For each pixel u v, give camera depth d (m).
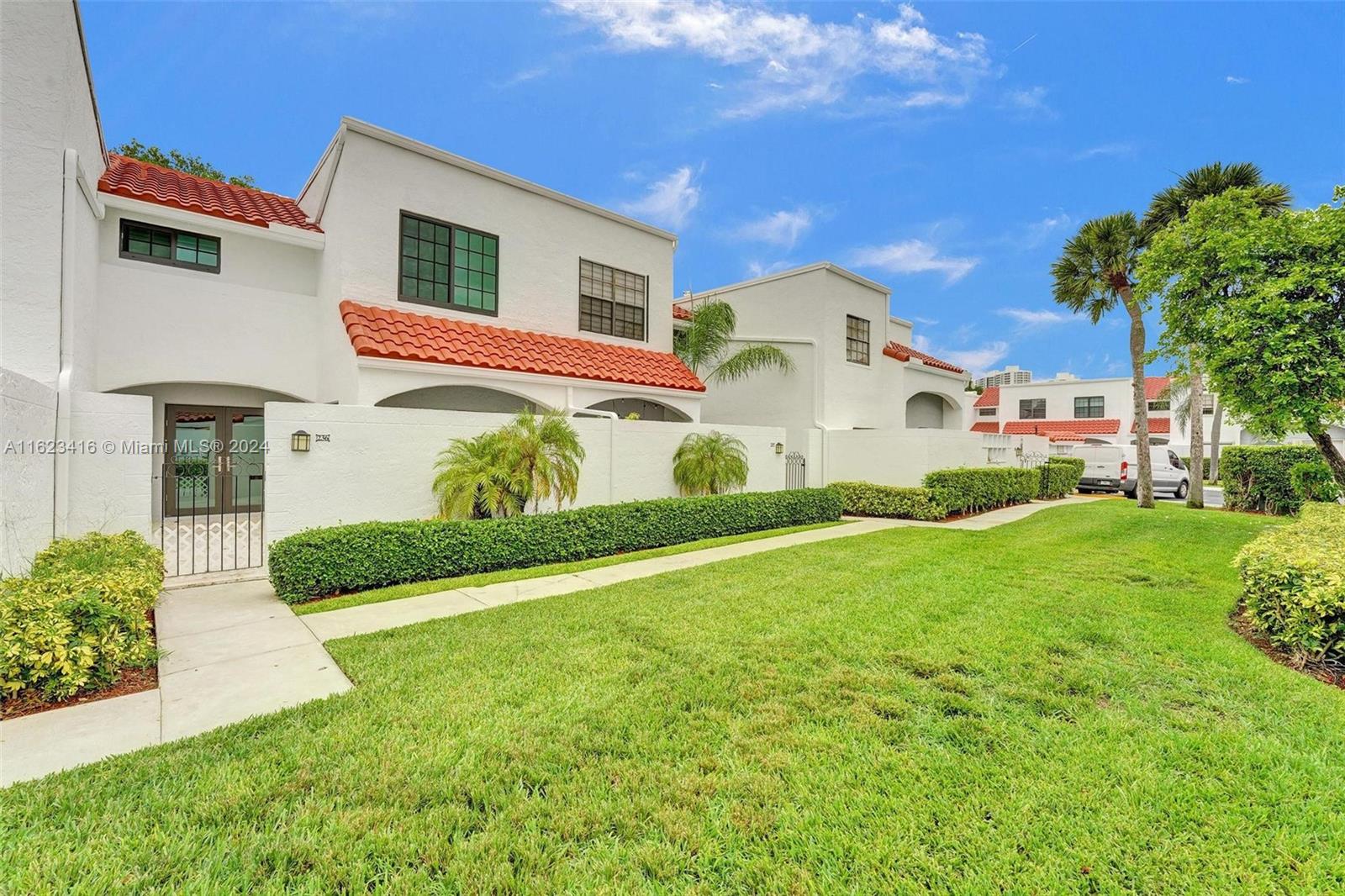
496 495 8.42
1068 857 2.40
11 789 2.83
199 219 10.46
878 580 7.14
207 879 2.28
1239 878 2.28
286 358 11.75
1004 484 15.72
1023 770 3.00
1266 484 13.90
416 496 8.61
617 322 14.52
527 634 5.18
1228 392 8.51
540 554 8.43
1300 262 7.68
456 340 10.90
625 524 9.54
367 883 2.28
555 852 2.44
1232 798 2.76
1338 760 3.08
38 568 5.03
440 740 3.32
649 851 2.44
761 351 15.97
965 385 22.69
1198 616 5.59
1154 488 19.62
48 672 3.82
